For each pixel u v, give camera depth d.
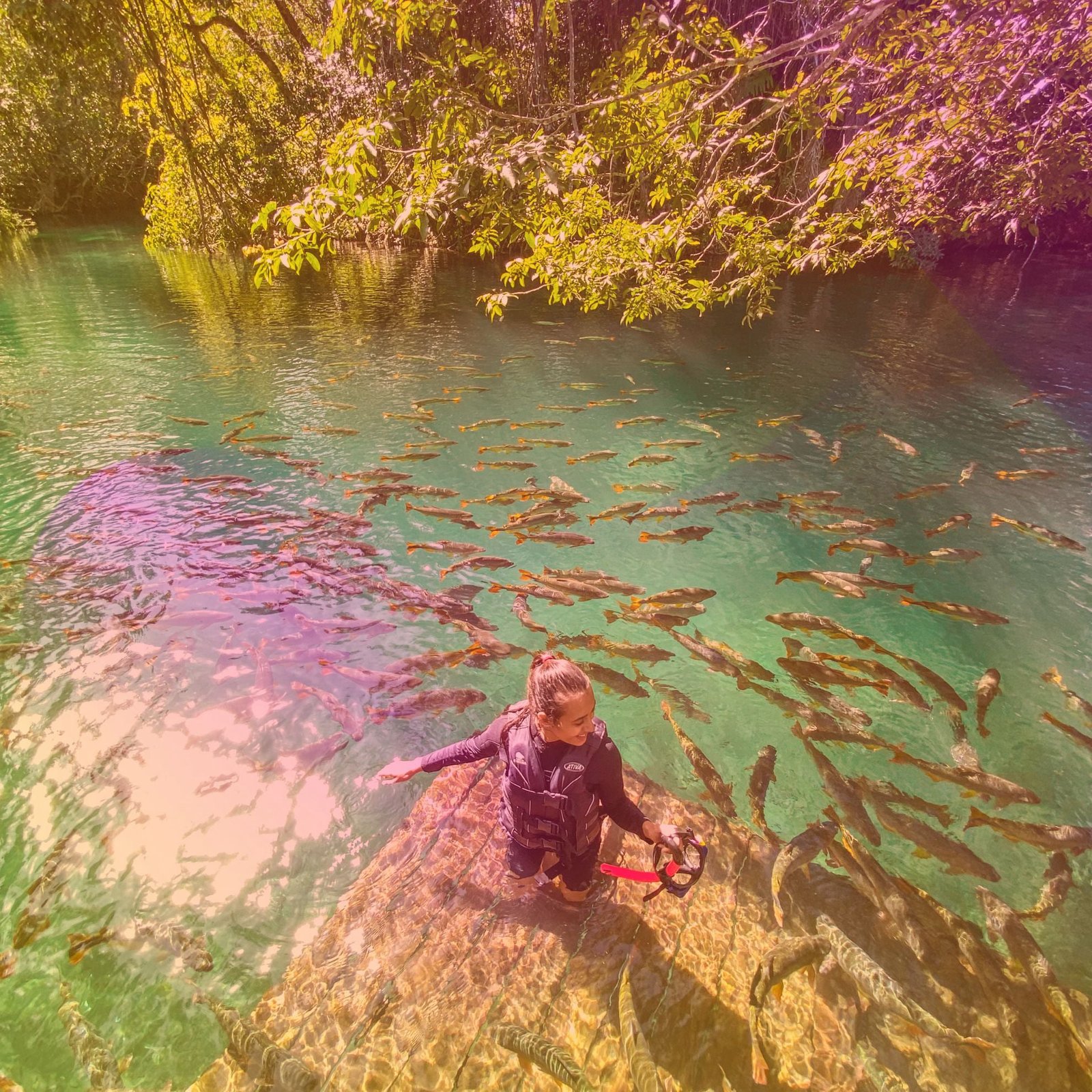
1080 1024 2.58
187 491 7.98
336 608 5.80
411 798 3.93
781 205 14.11
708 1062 2.43
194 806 3.85
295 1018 2.62
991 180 7.47
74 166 39.31
